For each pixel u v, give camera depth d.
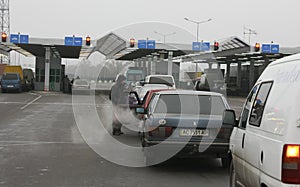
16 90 41.44
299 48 38.19
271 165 4.04
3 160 8.79
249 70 54.00
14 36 37.97
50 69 46.06
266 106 4.61
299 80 3.91
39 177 7.36
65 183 6.97
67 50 48.44
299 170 3.72
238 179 5.61
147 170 8.20
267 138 4.27
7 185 6.76
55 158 9.14
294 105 3.85
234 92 53.09
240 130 5.58
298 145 3.75
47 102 28.17
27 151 9.88
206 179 7.50
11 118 17.48
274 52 38.16
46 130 13.82
